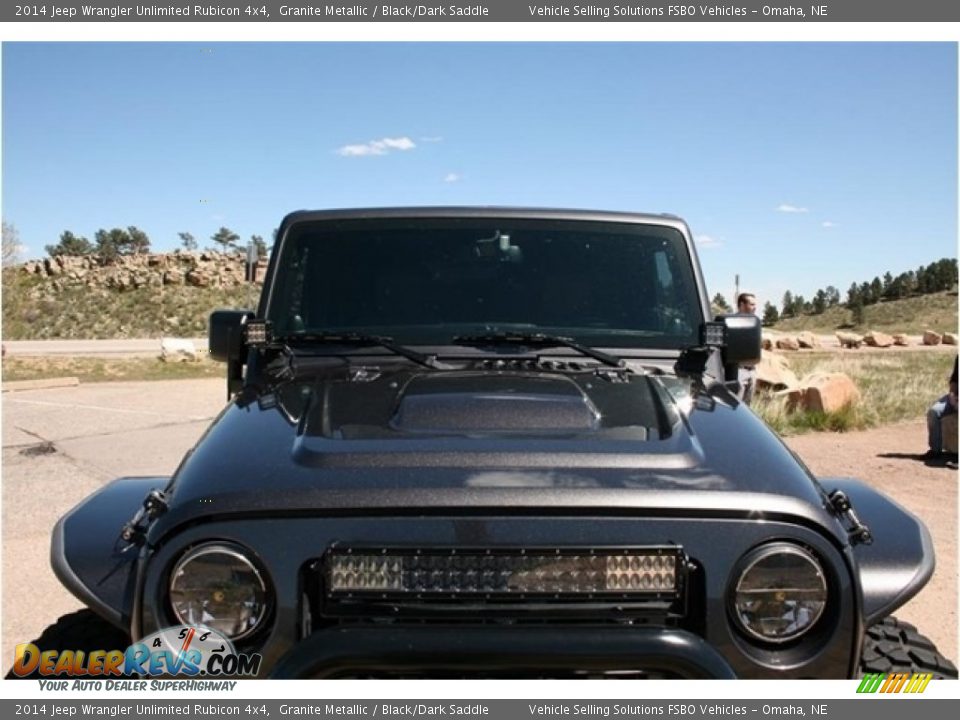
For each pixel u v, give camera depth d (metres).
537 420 2.51
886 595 2.24
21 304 60.12
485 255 3.54
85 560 2.30
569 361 3.23
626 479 2.19
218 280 66.12
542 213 3.61
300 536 2.12
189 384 18.45
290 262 3.56
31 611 4.57
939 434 8.88
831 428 11.16
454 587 2.08
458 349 3.31
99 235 80.25
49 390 17.11
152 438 10.47
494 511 2.13
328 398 2.77
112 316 59.06
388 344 3.29
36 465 8.67
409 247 3.55
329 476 2.20
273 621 2.10
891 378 18.36
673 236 3.60
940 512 6.65
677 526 2.13
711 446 2.42
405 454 2.26
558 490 2.14
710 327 3.28
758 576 2.11
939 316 87.44
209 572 2.10
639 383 2.98
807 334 40.38
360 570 2.08
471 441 2.34
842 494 2.33
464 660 2.00
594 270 3.52
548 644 2.01
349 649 2.00
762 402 11.50
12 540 5.94
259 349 3.35
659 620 2.11
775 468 2.34
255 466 2.29
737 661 2.09
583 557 2.09
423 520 2.12
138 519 2.27
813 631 2.13
